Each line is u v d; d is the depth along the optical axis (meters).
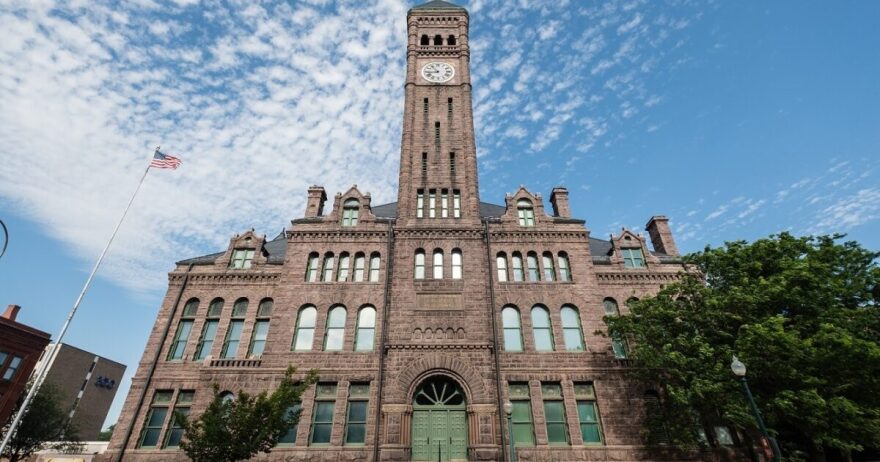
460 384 26.94
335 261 31.31
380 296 29.98
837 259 23.81
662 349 23.95
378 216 35.84
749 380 21.55
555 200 35.69
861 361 19.59
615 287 31.05
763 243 24.84
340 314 29.81
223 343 29.22
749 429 24.88
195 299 31.23
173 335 29.67
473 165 35.19
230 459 20.97
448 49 42.09
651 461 25.05
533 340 28.61
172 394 27.73
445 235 31.97
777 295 21.95
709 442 25.97
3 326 47.31
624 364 27.92
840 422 19.83
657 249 35.84
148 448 26.16
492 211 37.06
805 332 21.59
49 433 49.22
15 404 46.97
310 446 25.41
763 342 20.23
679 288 25.70
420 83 39.84
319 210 35.00
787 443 24.62
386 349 27.70
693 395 22.31
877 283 22.86
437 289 29.86
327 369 27.50
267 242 36.97
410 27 44.09
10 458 46.34
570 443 25.59
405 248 31.45
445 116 37.84
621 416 26.36
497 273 31.06
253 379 27.39
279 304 29.70
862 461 27.11
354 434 25.92
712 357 22.34
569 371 27.59
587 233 32.41
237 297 30.94
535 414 26.30
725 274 25.38
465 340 28.06
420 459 25.28
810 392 19.19
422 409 26.70
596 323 29.20
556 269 31.17
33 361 49.16
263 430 21.27
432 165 35.28
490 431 25.47
